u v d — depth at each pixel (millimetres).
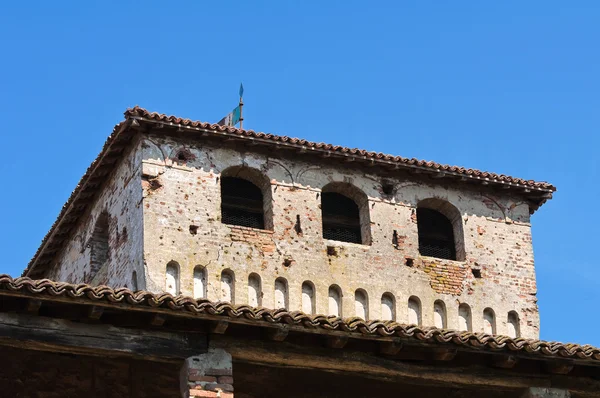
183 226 46219
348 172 49406
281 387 33406
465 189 51000
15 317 28641
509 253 50719
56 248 53500
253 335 30562
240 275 46438
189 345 29969
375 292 48031
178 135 47219
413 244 49344
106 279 48438
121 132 46719
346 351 31312
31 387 31797
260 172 48062
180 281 45500
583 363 32719
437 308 48906
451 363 32375
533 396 32812
